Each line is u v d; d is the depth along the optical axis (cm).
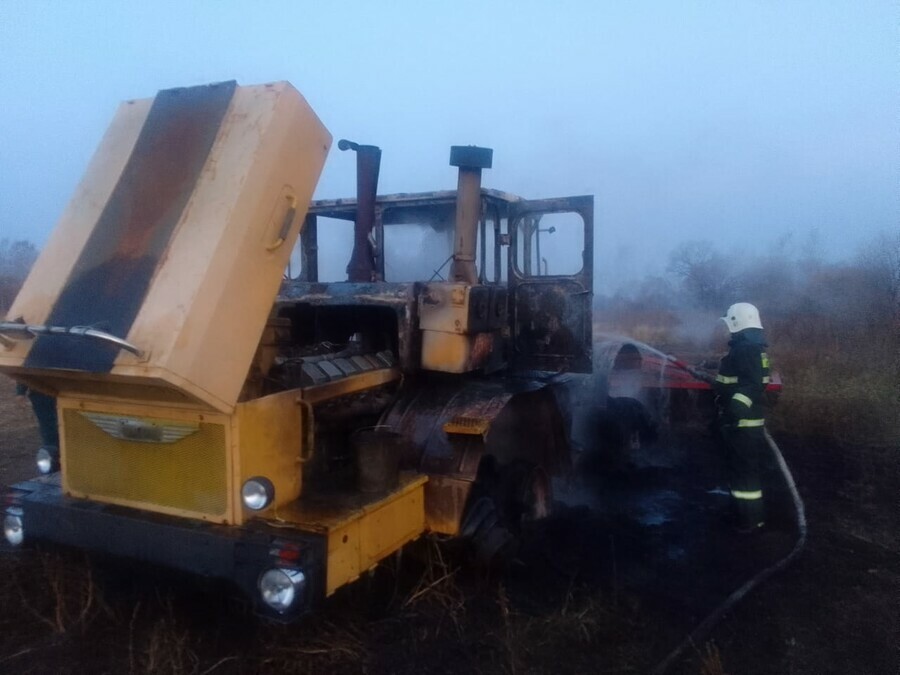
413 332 434
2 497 557
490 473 453
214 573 314
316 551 305
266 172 333
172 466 340
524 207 534
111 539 343
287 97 346
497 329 477
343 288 459
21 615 371
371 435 373
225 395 312
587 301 512
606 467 682
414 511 389
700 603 409
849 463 717
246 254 323
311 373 380
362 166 495
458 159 466
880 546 502
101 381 321
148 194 342
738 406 532
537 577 442
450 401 429
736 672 338
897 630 379
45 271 344
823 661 348
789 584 436
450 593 404
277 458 345
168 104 367
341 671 329
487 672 331
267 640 349
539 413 520
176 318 296
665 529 537
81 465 368
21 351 323
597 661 343
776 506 590
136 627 360
